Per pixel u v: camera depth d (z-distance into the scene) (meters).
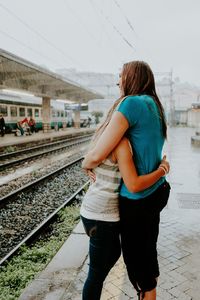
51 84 26.77
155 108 1.75
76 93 36.53
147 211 1.71
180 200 6.46
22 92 25.50
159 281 3.12
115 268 3.36
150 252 1.82
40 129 35.69
